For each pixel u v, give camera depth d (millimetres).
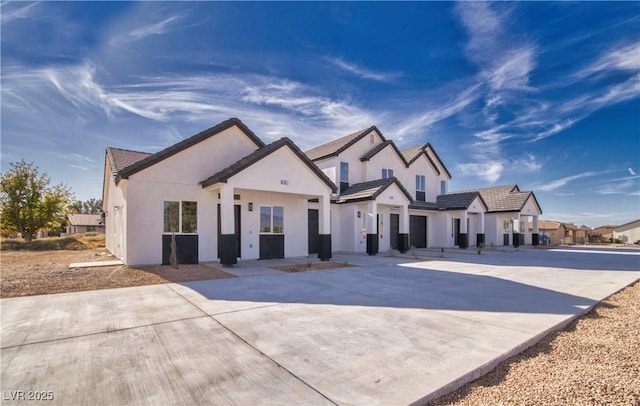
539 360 3912
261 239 14258
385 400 2889
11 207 26656
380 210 20844
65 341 4379
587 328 5219
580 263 14352
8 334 4637
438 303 6570
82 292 7430
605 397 2982
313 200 18234
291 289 7848
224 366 3613
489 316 5641
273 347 4176
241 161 12359
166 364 3668
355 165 21125
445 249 22547
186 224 12469
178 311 5859
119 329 4875
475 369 3502
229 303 6453
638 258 16781
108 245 21906
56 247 25422
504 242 29312
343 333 4715
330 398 2930
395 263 13492
